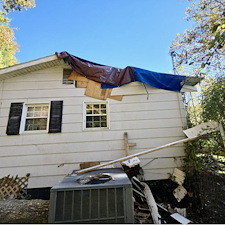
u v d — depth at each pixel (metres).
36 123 5.06
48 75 5.42
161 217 3.64
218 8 5.83
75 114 5.09
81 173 3.54
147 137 4.97
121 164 4.31
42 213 3.44
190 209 4.10
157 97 5.33
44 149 4.73
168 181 4.68
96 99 5.27
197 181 4.14
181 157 4.83
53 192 2.30
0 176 4.46
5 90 5.19
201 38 6.74
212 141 3.83
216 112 3.33
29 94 5.20
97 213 2.24
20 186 4.42
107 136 4.94
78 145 4.82
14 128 4.82
